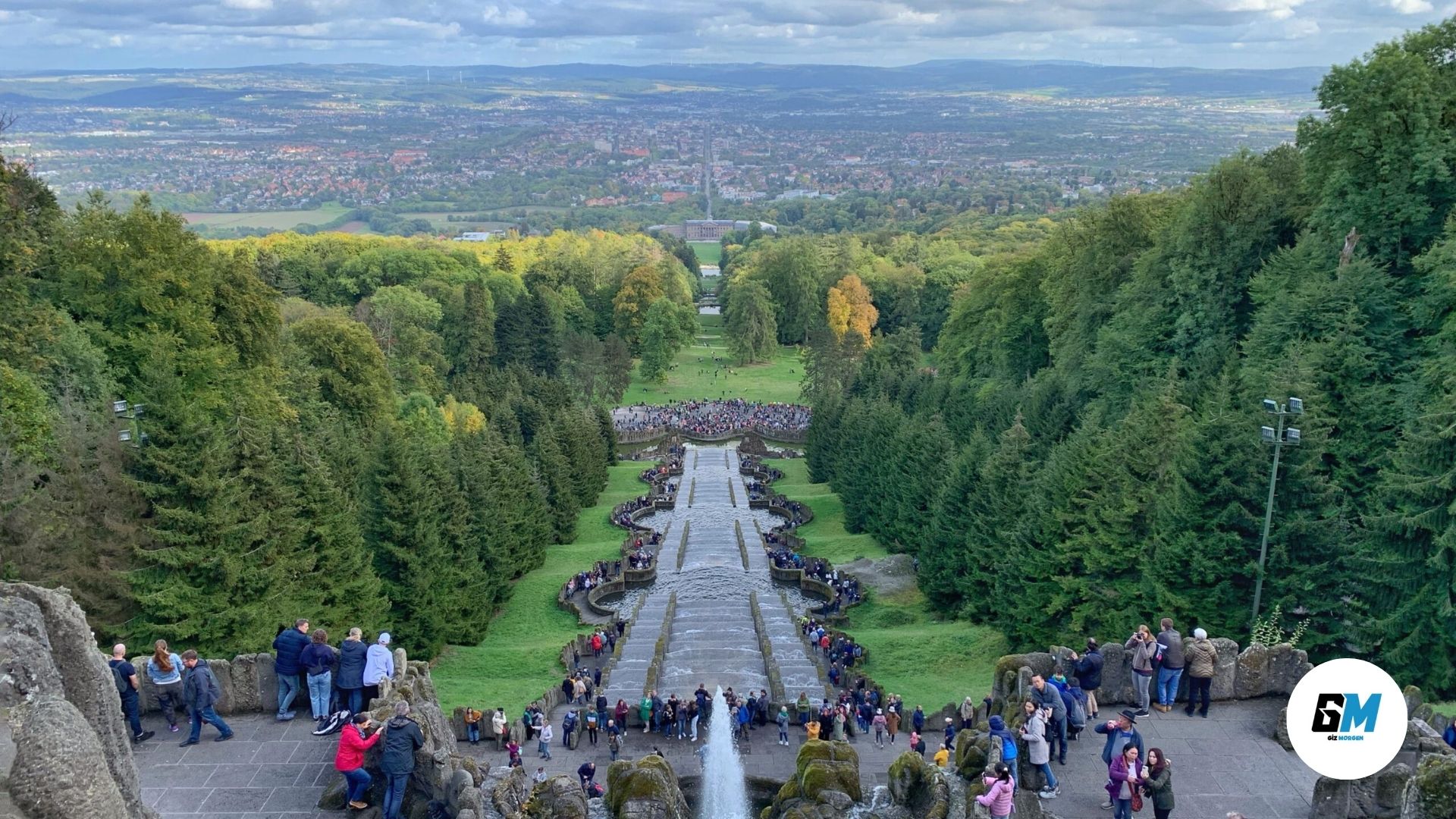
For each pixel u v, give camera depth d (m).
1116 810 26.06
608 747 49.38
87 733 16.73
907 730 48.81
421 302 180.00
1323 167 72.81
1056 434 88.94
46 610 19.73
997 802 24.88
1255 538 48.88
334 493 59.06
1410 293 64.88
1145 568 51.97
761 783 43.66
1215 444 49.12
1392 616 45.34
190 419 50.69
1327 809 26.88
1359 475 55.59
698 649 66.19
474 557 72.38
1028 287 129.88
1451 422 45.91
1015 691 31.27
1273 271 74.94
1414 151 65.25
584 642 68.69
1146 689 32.00
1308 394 51.16
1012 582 63.12
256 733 29.86
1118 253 104.62
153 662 30.48
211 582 50.41
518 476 89.69
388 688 29.89
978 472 73.44
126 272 73.25
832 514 115.06
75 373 64.38
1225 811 27.41
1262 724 31.59
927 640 66.38
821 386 180.12
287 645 30.45
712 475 135.62
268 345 87.69
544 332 180.12
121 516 48.78
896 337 175.62
